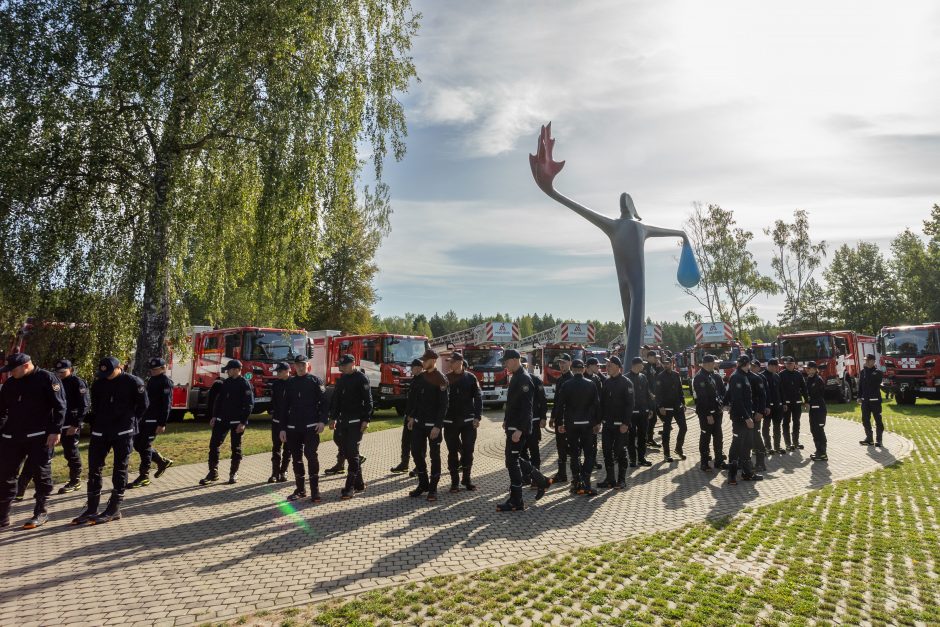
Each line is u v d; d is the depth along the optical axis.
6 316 10.82
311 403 7.53
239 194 12.68
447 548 5.34
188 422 17.67
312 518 6.52
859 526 5.97
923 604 4.04
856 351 24.89
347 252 43.75
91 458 6.48
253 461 10.78
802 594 4.20
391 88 13.88
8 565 4.93
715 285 39.25
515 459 6.92
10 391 6.32
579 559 4.96
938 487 7.76
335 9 12.70
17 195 10.30
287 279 12.90
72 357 11.44
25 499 7.61
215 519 6.49
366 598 4.12
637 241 14.90
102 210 11.70
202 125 11.85
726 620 3.77
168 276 12.04
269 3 11.59
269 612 3.90
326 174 12.83
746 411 8.53
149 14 10.84
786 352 22.84
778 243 41.12
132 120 11.25
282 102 11.65
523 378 7.03
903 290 52.09
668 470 9.56
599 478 8.98
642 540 5.53
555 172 15.56
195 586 4.41
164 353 12.30
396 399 18.52
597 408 7.77
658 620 3.77
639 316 14.53
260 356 16.62
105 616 3.87
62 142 10.60
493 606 3.99
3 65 10.14
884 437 12.84
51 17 10.55
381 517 6.55
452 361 8.10
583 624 3.71
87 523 6.28
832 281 54.78
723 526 6.04
